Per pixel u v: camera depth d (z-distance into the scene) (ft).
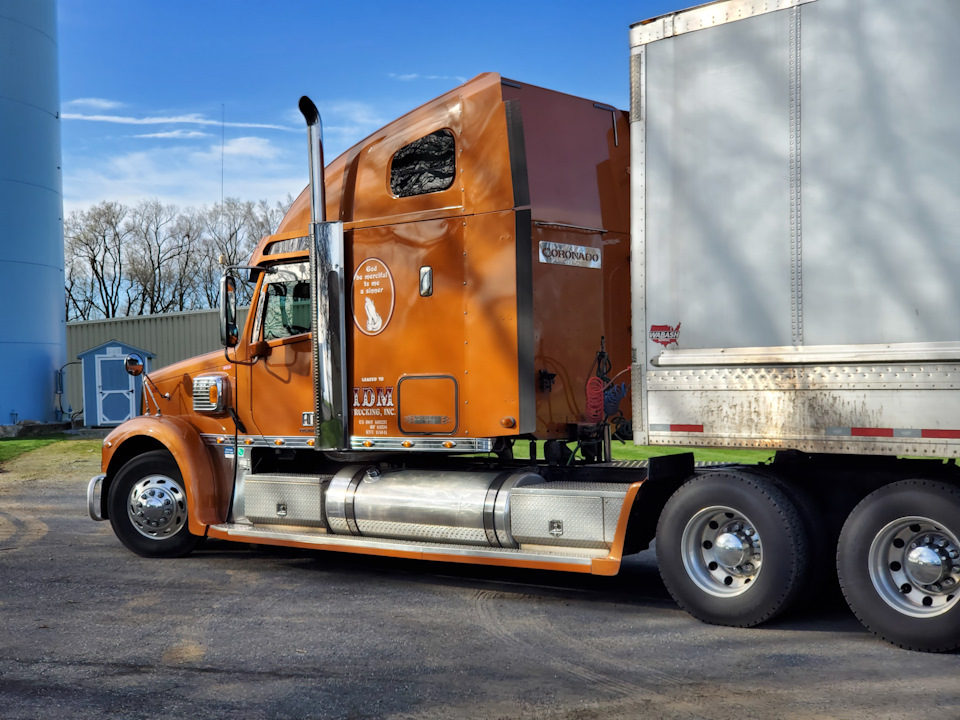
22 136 76.64
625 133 23.89
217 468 25.68
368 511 22.47
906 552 16.15
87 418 77.71
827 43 16.65
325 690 14.46
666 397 18.48
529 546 20.33
